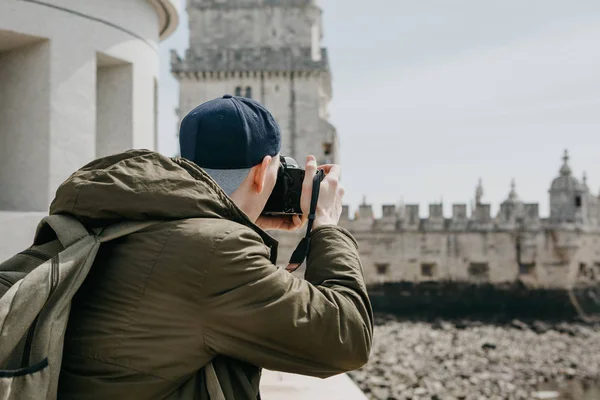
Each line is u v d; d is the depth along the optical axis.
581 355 37.12
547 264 52.25
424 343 39.84
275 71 55.44
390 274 52.81
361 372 30.02
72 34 7.98
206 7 59.53
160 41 11.62
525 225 52.44
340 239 2.30
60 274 1.86
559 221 52.41
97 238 2.01
